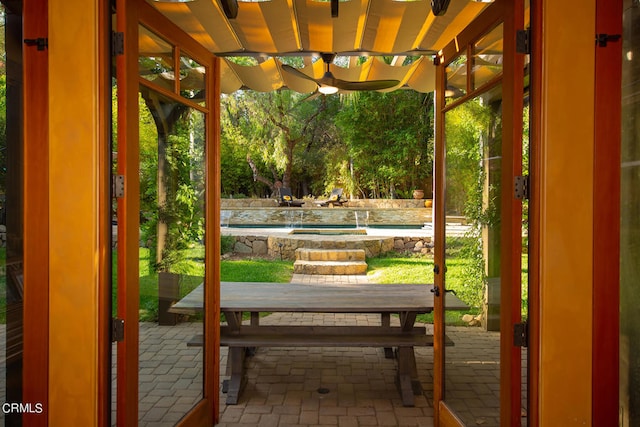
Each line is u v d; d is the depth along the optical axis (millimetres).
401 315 3393
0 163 1867
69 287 1819
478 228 2396
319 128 17938
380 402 3074
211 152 2781
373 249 9164
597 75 1774
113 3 1897
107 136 1839
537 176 1798
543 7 1767
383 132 15805
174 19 3062
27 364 1844
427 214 13906
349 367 3707
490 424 2174
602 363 1799
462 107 2510
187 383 2590
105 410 1856
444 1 2312
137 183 1986
